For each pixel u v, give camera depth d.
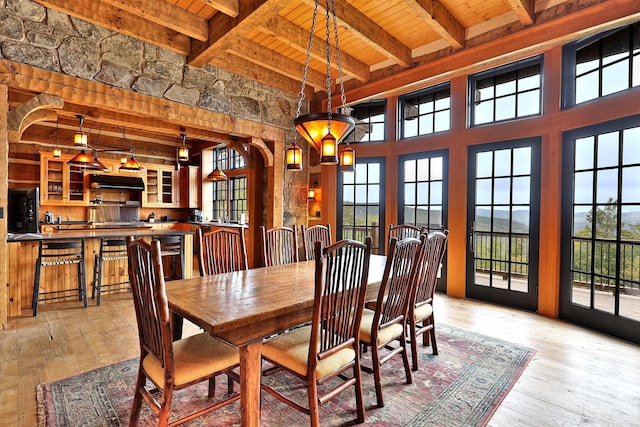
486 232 4.06
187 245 4.77
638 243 2.82
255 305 1.66
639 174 2.79
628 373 2.34
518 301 3.80
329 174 5.24
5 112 2.95
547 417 1.86
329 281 1.62
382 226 4.97
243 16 3.14
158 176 7.85
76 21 3.31
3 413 1.84
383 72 4.61
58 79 3.21
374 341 1.96
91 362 2.46
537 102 3.68
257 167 5.46
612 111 2.95
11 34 2.97
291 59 4.63
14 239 3.43
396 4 3.37
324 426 1.79
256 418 1.57
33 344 2.76
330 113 2.50
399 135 4.89
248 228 5.84
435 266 2.59
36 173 6.24
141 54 3.75
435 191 4.51
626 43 2.91
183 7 3.39
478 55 3.68
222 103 4.48
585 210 3.25
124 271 4.55
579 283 3.32
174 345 1.76
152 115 3.84
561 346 2.79
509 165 3.87
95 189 7.11
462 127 4.18
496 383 2.21
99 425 1.76
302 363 1.64
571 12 3.02
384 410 1.93
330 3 3.21
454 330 3.14
